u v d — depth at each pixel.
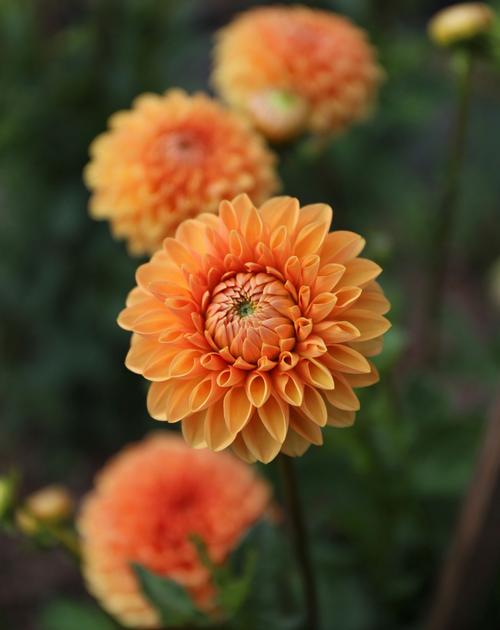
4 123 1.04
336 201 1.17
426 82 1.07
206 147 0.69
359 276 0.53
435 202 1.29
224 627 0.67
